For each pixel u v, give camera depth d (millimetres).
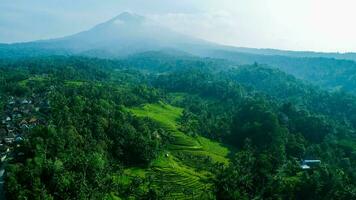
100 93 191750
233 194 108188
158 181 121312
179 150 152875
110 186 107750
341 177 128250
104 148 126812
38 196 89250
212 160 145625
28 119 149125
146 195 106938
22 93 197750
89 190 99500
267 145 159750
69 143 114375
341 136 181875
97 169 108500
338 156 161125
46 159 102062
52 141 110188
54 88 197750
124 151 133625
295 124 188125
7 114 163375
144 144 133750
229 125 186625
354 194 120062
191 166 139125
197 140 167250
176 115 199125
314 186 120688
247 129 174000
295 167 142750
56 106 150375
